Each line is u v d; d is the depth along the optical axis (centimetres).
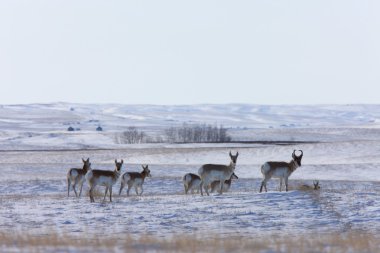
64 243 7400
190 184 14625
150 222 10325
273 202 12012
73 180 14438
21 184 18375
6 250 6328
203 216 10806
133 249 6738
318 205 11675
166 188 17700
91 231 9506
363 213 11000
